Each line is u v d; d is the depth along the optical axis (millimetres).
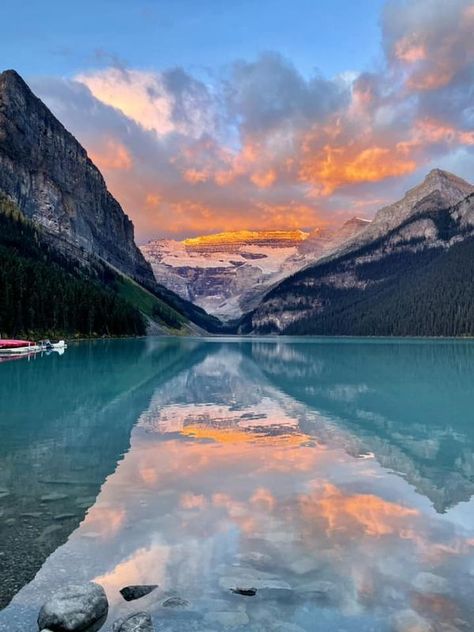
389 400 36281
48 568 9930
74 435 22875
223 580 9547
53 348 94500
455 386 45375
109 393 38312
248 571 9914
